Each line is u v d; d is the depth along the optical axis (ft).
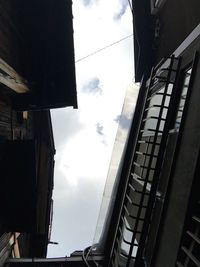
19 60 26.61
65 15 27.20
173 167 18.52
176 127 20.63
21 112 28.60
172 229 17.07
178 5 25.62
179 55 22.29
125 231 27.99
